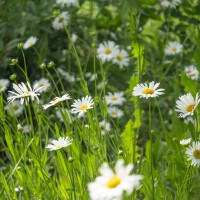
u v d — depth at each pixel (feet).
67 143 9.89
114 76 18.22
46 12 17.66
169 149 10.94
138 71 11.82
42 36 17.81
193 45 18.17
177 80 15.75
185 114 10.30
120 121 15.60
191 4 17.93
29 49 17.92
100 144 10.69
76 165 10.55
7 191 10.21
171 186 11.43
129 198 9.46
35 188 10.40
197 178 10.91
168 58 18.19
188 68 15.89
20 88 11.46
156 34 19.39
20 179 10.50
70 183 10.27
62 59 18.90
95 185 7.08
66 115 10.73
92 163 10.58
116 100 15.69
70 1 17.60
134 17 13.14
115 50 16.87
